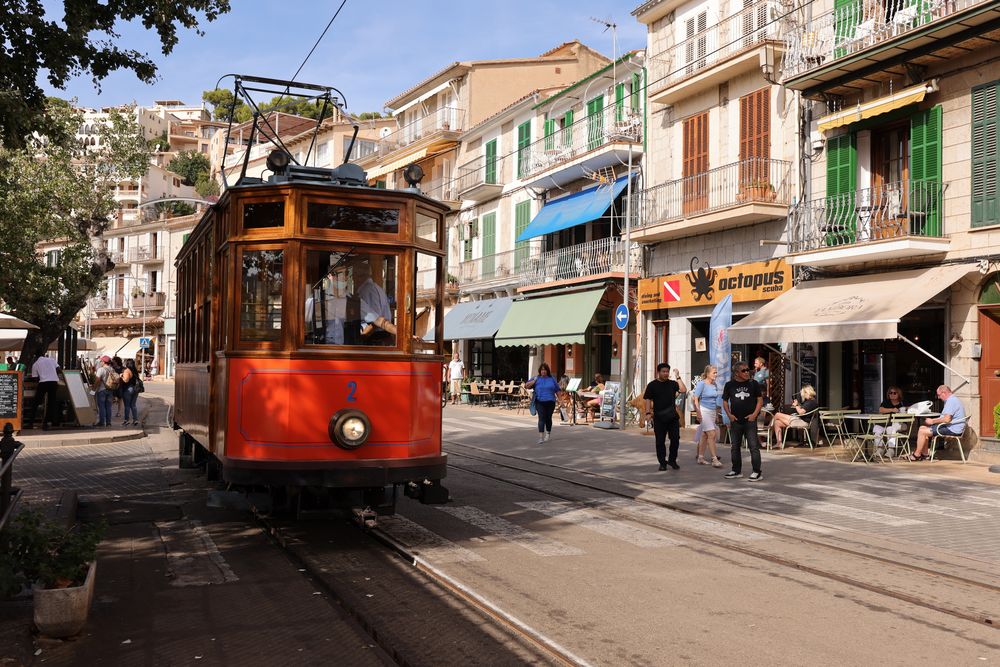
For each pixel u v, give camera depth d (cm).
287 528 899
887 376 1814
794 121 2025
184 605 622
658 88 2473
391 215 812
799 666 499
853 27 1827
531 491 1183
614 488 1201
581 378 2988
